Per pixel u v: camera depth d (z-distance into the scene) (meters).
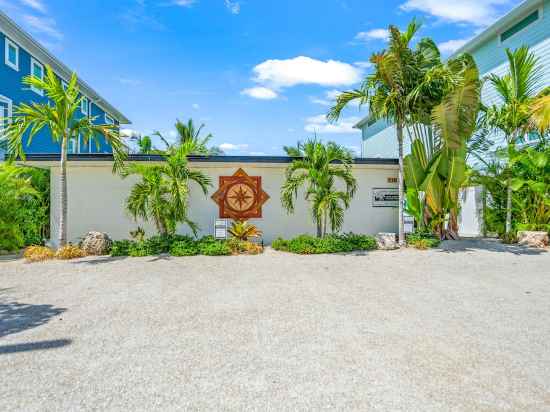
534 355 3.76
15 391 3.02
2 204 10.23
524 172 12.83
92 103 26.59
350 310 5.28
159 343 4.04
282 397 2.92
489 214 14.39
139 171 10.24
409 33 10.80
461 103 11.09
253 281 7.12
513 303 5.68
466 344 4.04
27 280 7.23
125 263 8.96
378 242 11.30
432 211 13.06
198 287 6.64
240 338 4.18
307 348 3.90
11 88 16.00
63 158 9.92
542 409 2.78
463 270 8.22
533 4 14.02
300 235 12.10
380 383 3.16
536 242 11.65
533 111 11.05
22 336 4.27
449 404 2.84
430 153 13.36
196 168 12.56
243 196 12.77
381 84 11.46
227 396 2.94
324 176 11.00
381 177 13.41
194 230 11.16
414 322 4.77
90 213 12.27
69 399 2.90
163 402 2.85
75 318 4.92
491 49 16.83
